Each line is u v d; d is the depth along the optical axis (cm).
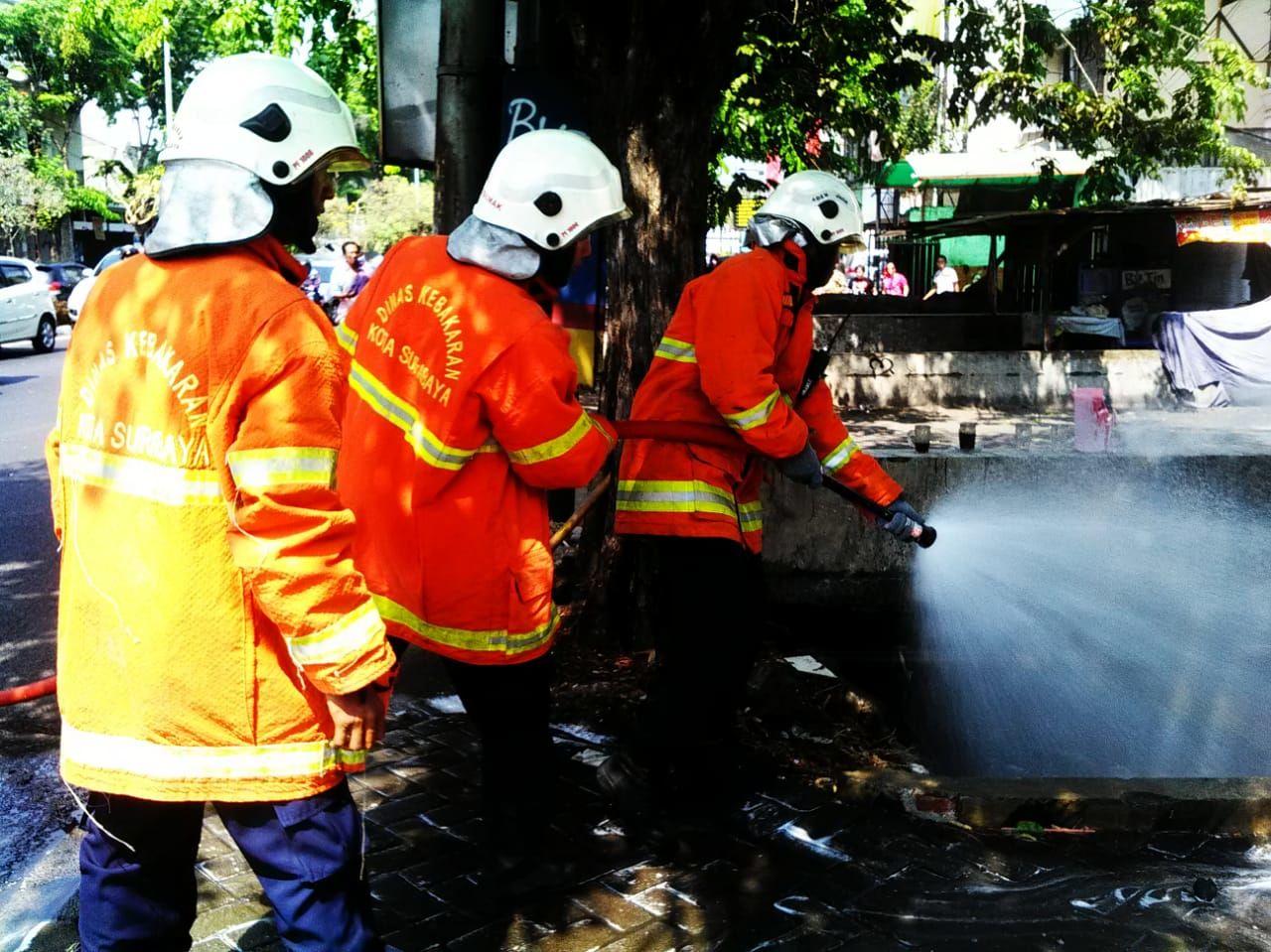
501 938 279
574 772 370
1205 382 1295
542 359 268
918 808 338
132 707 195
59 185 3491
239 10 1270
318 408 189
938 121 2048
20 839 334
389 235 3556
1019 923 287
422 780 364
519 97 535
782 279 326
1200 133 1041
